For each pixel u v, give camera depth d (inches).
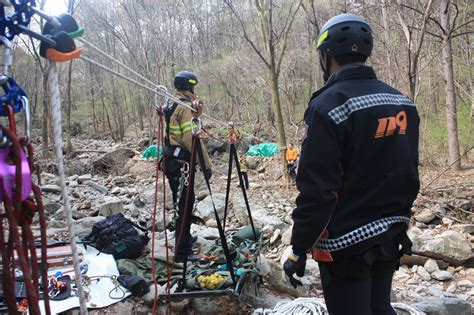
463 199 271.4
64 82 998.4
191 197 124.3
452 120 437.1
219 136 592.1
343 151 67.6
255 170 468.4
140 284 123.0
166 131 140.8
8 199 36.7
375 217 68.7
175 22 895.1
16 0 42.3
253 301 130.0
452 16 611.2
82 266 130.6
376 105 67.7
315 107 67.8
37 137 882.1
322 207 65.3
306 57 854.5
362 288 70.5
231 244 155.0
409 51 270.1
